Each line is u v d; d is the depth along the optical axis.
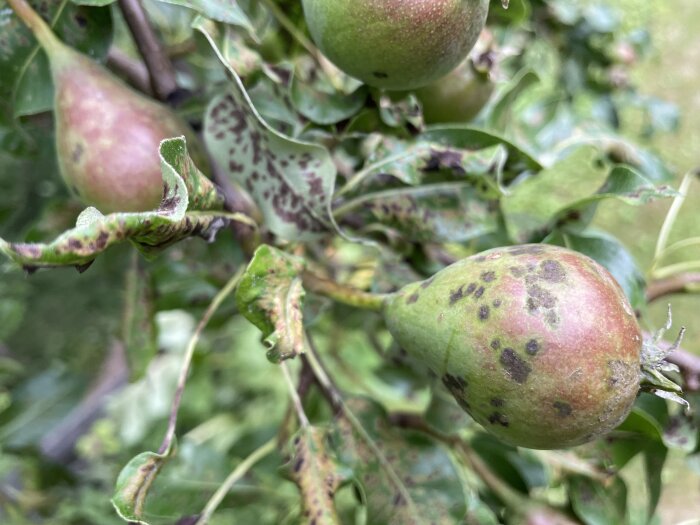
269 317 0.12
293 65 0.14
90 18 0.14
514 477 0.17
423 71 0.12
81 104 0.13
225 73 0.13
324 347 0.27
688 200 0.53
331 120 0.14
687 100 0.54
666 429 0.15
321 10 0.12
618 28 0.25
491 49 0.15
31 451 0.25
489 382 0.10
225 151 0.13
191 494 0.16
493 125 0.18
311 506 0.13
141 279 0.18
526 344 0.10
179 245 0.18
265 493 0.17
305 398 0.15
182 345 0.33
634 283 0.15
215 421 0.34
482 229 0.15
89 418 0.30
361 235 0.16
